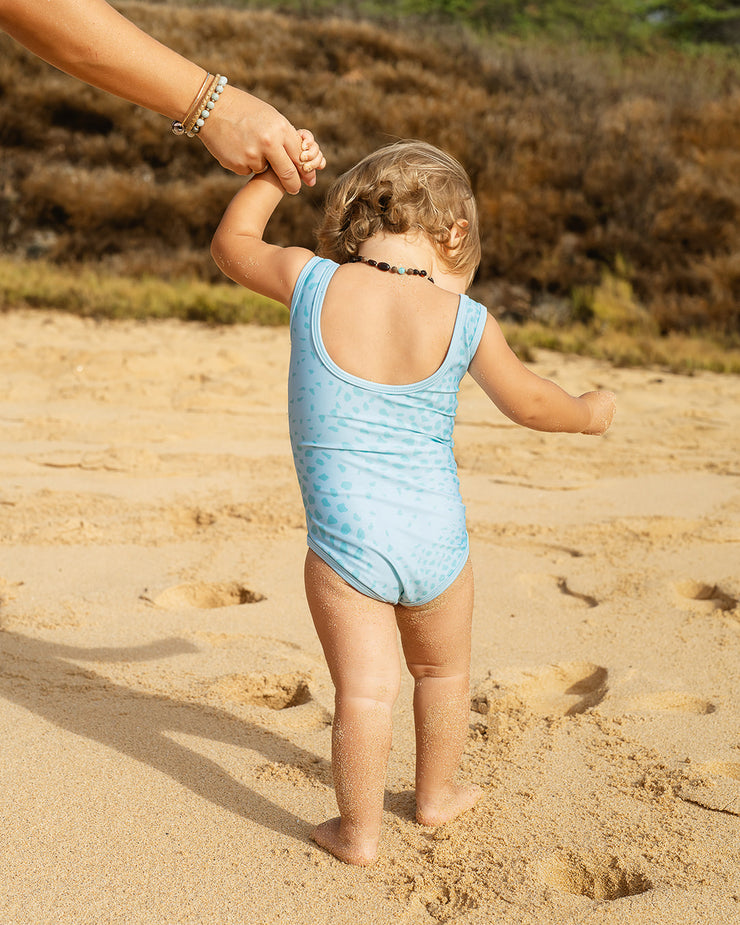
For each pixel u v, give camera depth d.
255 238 2.20
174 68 2.14
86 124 16.09
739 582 3.69
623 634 3.22
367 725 1.92
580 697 2.85
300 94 17.00
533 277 13.60
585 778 2.30
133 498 4.66
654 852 1.99
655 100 17.92
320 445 1.98
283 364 8.74
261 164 2.21
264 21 19.95
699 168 15.47
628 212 14.30
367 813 1.94
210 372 8.22
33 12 2.02
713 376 9.81
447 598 2.03
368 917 1.77
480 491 5.08
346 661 1.95
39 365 8.05
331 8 22.41
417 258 2.13
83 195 14.33
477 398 7.79
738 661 3.01
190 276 13.58
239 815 2.11
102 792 2.18
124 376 7.86
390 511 1.95
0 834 1.99
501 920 1.76
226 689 2.79
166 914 1.76
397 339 2.01
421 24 21.86
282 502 4.64
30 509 4.40
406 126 15.77
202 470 5.23
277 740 2.47
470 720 2.63
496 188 14.45
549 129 16.05
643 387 8.84
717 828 2.09
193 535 4.17
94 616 3.23
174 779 2.25
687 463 5.85
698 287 13.23
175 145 15.93
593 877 1.95
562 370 9.53
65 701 2.61
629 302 12.62
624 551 4.13
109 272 13.41
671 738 2.51
